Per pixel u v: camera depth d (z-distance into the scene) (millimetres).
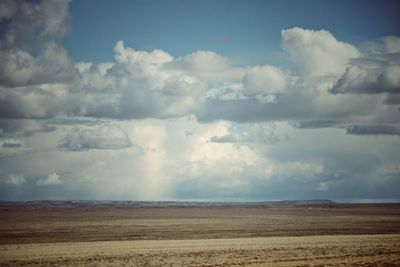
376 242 52250
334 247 46656
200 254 41062
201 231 69812
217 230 71625
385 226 80688
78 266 34594
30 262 36500
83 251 43312
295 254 41062
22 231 68625
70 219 102562
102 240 56094
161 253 41688
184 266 34250
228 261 36781
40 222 90625
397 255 40625
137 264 35375
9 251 43531
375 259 37781
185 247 46812
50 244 50688
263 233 66500
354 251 43344
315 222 92125
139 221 95438
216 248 45750
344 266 33969
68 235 62594
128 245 49188
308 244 49938
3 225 81125
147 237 60188
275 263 35562
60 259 38000
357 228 75875
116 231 69312
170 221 95875
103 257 39156
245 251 43188
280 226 80500
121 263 35906
